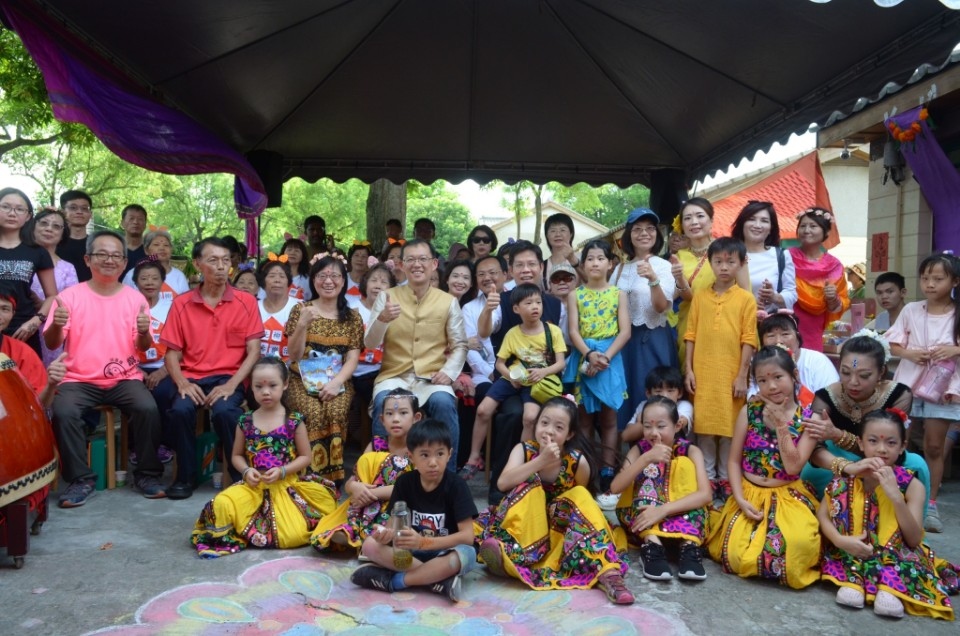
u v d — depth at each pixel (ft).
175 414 14.65
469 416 17.03
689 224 15.97
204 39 18.95
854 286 36.37
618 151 28.12
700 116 23.72
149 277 17.46
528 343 14.94
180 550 11.78
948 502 15.40
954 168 20.20
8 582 10.30
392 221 31.22
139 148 19.48
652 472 11.84
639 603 9.96
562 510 11.44
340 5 19.44
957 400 14.57
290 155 28.60
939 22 14.30
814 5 15.24
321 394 14.73
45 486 11.68
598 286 15.55
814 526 10.76
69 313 14.48
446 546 10.21
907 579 9.91
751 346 13.61
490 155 28.81
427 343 15.43
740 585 10.72
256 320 16.21
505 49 22.06
